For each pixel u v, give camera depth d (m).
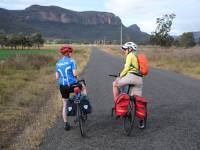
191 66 25.23
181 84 15.62
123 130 7.80
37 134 7.50
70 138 7.29
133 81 7.50
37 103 11.39
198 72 20.84
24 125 8.51
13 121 8.91
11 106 10.88
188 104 10.66
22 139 7.26
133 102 7.27
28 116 9.46
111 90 13.92
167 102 11.04
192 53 33.53
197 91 13.36
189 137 7.07
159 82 16.47
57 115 9.38
